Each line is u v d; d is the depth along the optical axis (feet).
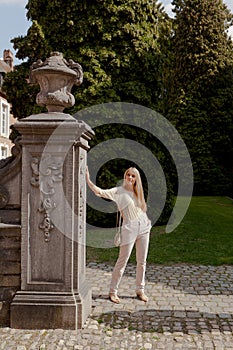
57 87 13.04
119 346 11.51
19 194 13.09
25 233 12.87
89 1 32.71
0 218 13.15
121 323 13.39
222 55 65.87
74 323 12.69
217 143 64.90
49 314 12.66
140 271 16.08
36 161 12.72
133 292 17.20
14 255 13.06
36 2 33.68
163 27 69.77
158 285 18.54
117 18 32.89
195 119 64.64
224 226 34.50
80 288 13.48
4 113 78.64
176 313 14.56
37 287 12.89
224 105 64.75
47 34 33.32
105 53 32.78
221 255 24.97
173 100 67.51
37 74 13.03
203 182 63.82
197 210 42.68
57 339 11.89
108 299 16.07
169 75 69.62
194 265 22.80
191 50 66.49
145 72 34.04
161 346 11.58
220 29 66.44
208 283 19.03
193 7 66.90
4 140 77.92
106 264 22.82
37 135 12.63
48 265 12.88
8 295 13.01
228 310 15.01
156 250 26.17
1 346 11.34
